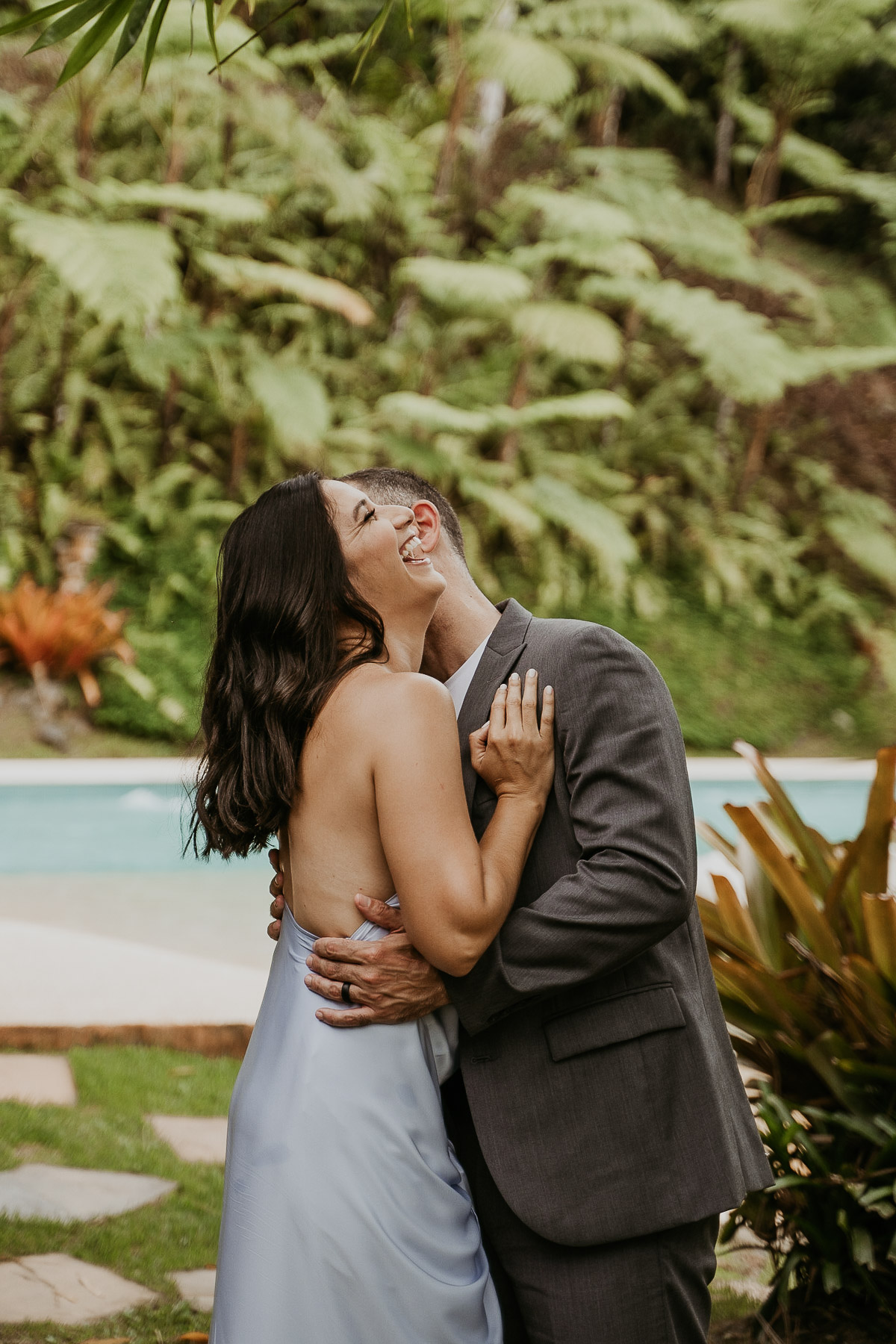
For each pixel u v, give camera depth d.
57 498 10.96
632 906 1.28
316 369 13.11
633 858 1.30
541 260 13.53
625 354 14.59
